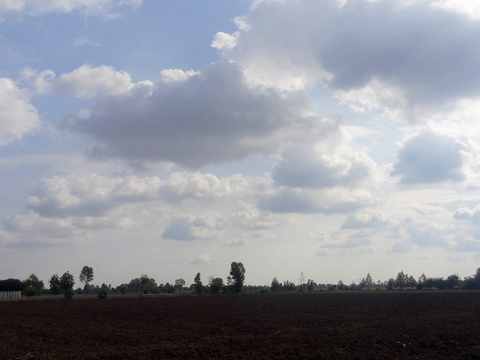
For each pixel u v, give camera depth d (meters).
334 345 26.45
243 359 23.20
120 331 37.16
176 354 25.02
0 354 26.91
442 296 81.75
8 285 117.56
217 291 136.00
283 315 48.12
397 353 23.52
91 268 147.88
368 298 80.88
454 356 22.45
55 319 50.19
